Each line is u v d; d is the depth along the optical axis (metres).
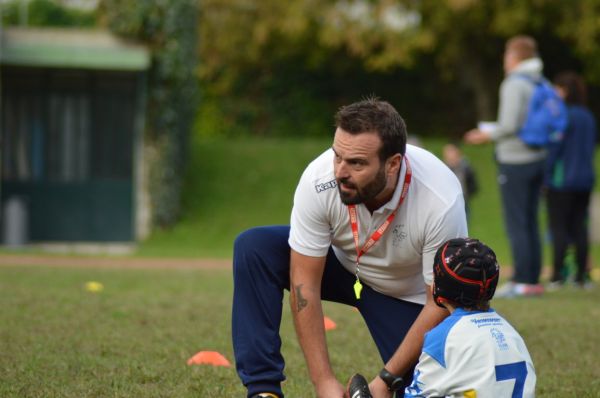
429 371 10.84
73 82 55.72
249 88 81.69
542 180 27.80
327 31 72.50
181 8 54.50
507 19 70.75
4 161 55.62
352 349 18.33
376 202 11.62
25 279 31.72
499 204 60.28
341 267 13.00
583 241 31.02
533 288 27.80
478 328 10.70
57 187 56.06
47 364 15.86
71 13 82.62
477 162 66.38
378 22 72.62
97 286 29.30
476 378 10.47
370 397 11.75
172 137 55.88
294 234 12.23
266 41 75.56
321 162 12.02
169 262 43.97
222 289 30.05
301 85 81.38
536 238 27.86
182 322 21.06
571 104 30.27
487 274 10.83
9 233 53.78
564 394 14.60
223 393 14.12
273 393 12.23
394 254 12.08
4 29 52.72
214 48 77.25
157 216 56.12
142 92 55.19
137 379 14.89
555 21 73.38
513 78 27.33
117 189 56.31
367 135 10.95
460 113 83.06
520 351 10.76
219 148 67.31
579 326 21.44
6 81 55.34
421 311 12.05
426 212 11.66
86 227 56.34
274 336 12.41
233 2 75.81
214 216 58.34
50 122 55.91
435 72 81.50
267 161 65.62
